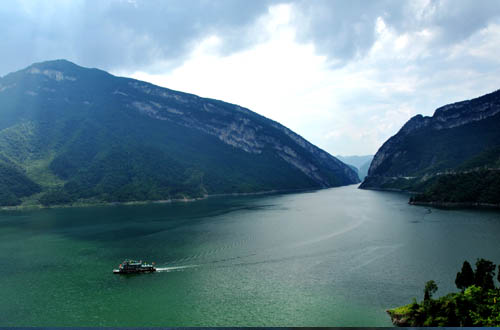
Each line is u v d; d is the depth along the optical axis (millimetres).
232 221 190500
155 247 131500
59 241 146250
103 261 114438
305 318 69125
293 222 183750
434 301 64938
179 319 70438
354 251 118688
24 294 86312
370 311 71500
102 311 75500
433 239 132500
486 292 62625
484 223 165375
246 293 83500
